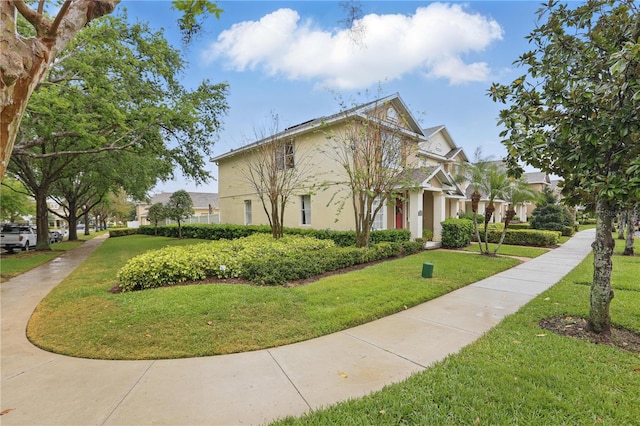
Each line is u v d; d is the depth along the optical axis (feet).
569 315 14.82
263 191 38.60
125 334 12.97
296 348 11.94
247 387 9.35
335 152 35.86
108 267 29.89
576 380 9.18
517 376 9.42
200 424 7.74
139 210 143.54
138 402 8.68
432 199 49.29
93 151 33.22
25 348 12.41
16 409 8.39
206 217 77.77
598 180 11.39
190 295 17.44
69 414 8.16
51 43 5.80
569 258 34.40
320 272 23.99
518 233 48.83
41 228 50.21
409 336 13.00
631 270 25.23
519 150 13.62
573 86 12.50
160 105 34.32
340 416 7.79
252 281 21.15
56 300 18.49
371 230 36.37
